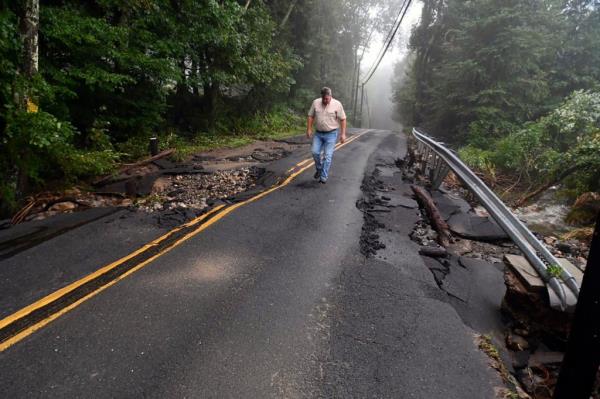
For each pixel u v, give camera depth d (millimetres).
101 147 8383
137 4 9133
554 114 10992
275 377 2354
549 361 2887
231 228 4926
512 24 16984
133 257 3926
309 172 8766
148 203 5867
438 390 2344
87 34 7344
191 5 11211
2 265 3611
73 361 2377
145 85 10336
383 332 2904
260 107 21938
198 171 8398
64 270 3576
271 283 3553
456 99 20266
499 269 4516
